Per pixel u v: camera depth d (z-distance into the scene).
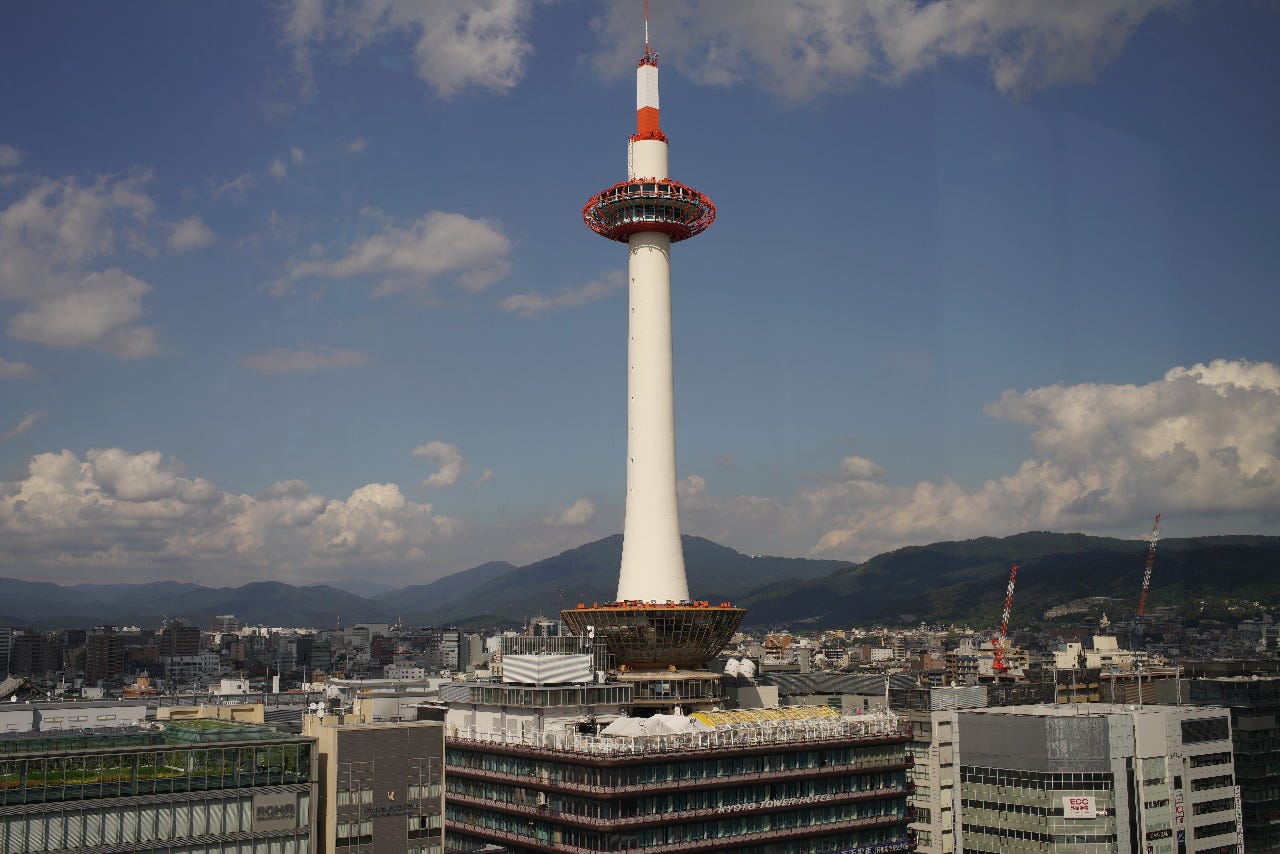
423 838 145.00
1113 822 192.62
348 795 138.50
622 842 154.88
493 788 175.88
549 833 163.75
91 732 137.75
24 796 114.62
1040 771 196.25
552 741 169.62
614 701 187.50
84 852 115.75
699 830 161.38
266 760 130.38
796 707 191.38
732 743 168.50
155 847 119.88
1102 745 194.50
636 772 157.50
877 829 180.12
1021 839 198.12
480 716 189.38
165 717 188.50
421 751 146.00
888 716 189.38
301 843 130.12
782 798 171.00
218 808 124.56
